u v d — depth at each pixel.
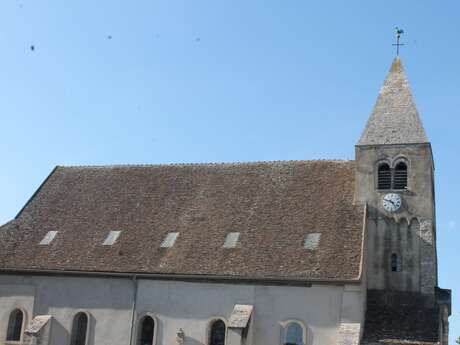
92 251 42.22
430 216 39.75
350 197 41.78
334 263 37.06
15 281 42.56
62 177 50.59
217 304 38.28
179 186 46.66
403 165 41.38
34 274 42.19
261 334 37.03
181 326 38.53
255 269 37.94
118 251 41.72
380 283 39.28
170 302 39.16
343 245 38.16
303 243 39.00
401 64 45.59
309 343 36.09
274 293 37.44
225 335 37.75
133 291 40.03
